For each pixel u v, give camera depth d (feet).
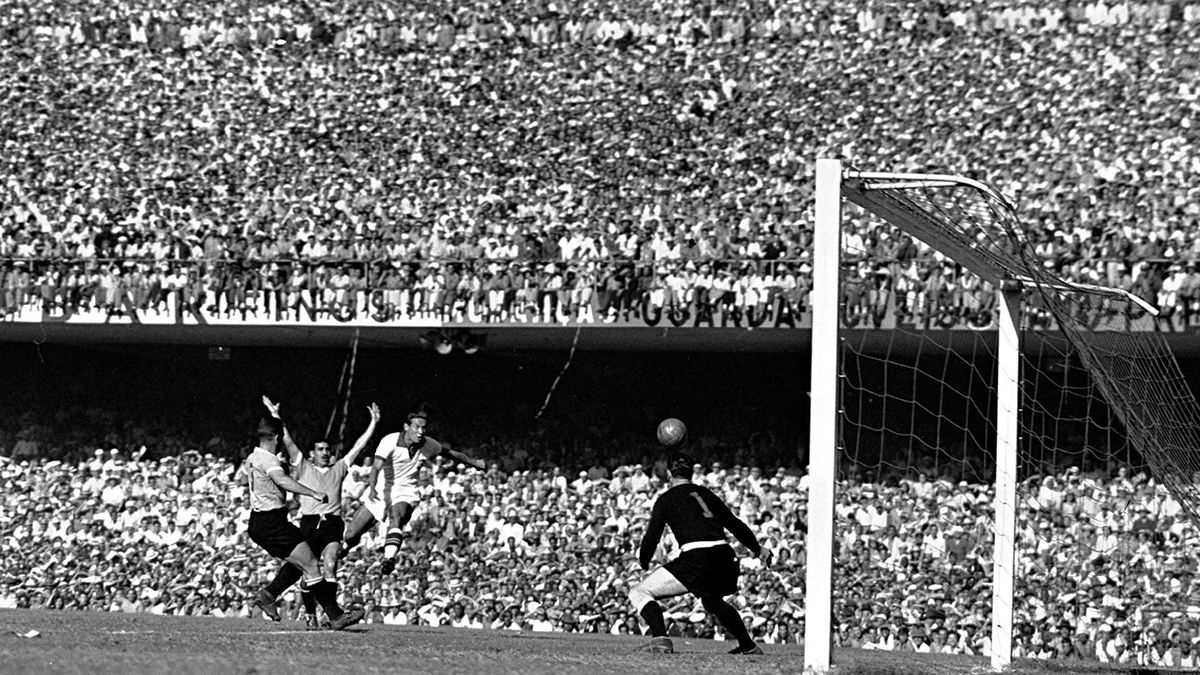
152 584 115.85
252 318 135.85
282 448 124.06
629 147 158.71
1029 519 109.40
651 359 146.30
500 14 182.91
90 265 139.03
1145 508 107.76
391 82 175.11
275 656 41.34
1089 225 129.18
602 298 130.00
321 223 146.61
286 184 156.25
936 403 132.46
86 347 153.89
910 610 96.94
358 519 68.95
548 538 118.52
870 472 125.90
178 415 152.35
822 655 43.57
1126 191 136.46
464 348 135.54
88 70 177.37
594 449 141.28
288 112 169.89
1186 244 124.57
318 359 153.28
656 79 170.50
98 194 154.71
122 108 170.60
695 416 143.95
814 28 174.91
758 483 127.54
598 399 147.13
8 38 182.19
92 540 127.13
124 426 150.10
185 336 143.64
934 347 128.36
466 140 162.81
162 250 143.64
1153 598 97.04
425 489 125.49
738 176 151.64
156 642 45.91
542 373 148.87
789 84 167.43
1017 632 92.48
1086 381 117.29
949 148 151.64
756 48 174.19
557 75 173.47
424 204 150.82
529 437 144.66
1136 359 67.05
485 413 148.77
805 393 141.90
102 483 137.08
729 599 100.99
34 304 138.62
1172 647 89.97
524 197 151.02
